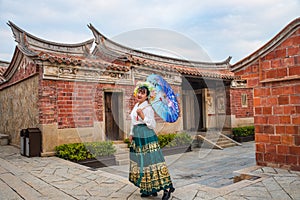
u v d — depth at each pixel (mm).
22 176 3732
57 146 5555
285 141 3822
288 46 3783
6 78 7879
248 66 4289
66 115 5809
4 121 8453
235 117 9844
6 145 7613
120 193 2857
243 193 2746
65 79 5750
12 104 7641
